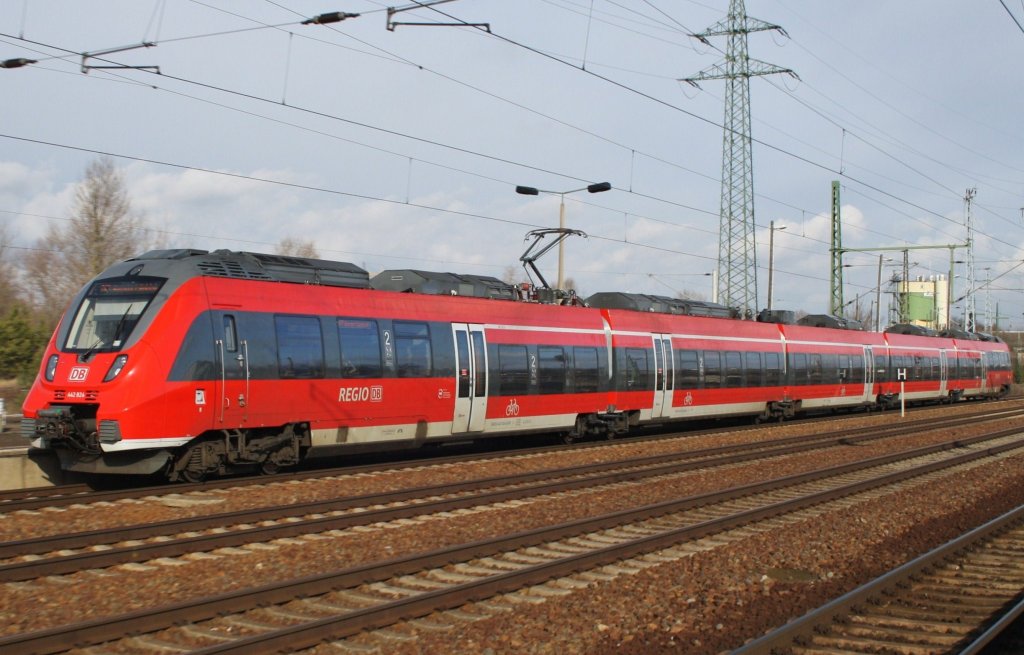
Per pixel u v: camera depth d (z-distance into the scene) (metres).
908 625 7.80
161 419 13.66
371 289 17.59
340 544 10.59
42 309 45.31
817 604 8.51
